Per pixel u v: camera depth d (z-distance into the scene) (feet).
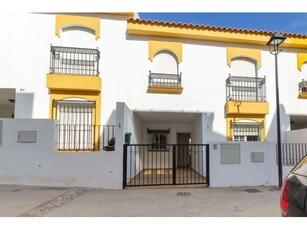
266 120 36.45
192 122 43.19
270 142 27.99
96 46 33.22
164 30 34.09
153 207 18.11
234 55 36.78
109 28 33.86
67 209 17.22
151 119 41.06
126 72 33.58
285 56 38.45
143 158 42.52
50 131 25.05
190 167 42.83
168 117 38.65
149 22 33.71
